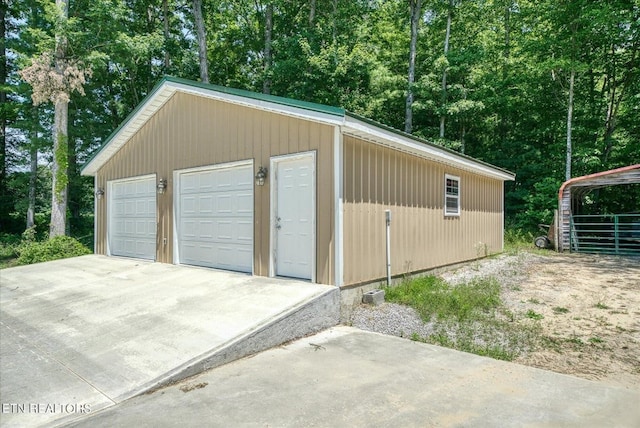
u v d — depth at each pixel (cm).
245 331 421
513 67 1872
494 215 1209
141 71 2047
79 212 2081
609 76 1778
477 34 1977
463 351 422
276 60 1809
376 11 2053
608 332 485
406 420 274
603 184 1235
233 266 733
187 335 424
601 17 1396
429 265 813
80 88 1329
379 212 652
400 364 382
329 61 1617
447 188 908
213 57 2208
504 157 1873
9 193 2033
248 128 698
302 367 377
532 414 281
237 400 310
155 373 352
